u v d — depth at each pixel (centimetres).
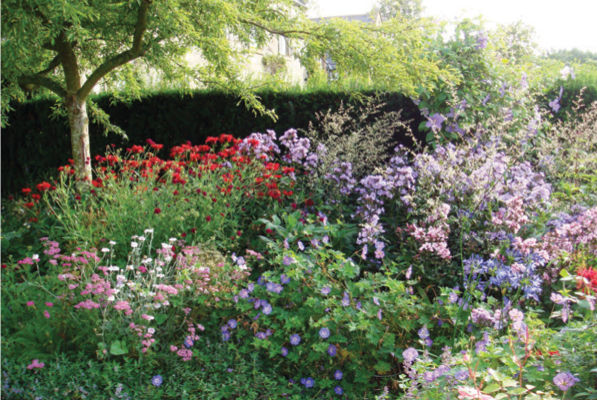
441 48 532
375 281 308
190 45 469
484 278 354
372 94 589
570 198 424
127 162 472
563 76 607
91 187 448
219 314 310
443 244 339
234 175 441
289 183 447
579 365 210
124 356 264
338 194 447
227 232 407
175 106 684
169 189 407
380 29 467
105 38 512
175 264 331
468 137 504
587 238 319
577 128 490
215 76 564
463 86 521
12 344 258
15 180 763
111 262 345
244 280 344
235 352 289
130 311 263
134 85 618
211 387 255
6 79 521
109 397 239
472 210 361
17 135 750
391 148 586
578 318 295
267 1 506
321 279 307
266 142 493
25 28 391
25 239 432
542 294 325
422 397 206
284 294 302
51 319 271
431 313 292
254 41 502
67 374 243
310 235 375
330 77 591
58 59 535
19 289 294
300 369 280
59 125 735
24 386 234
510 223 332
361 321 269
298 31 470
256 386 261
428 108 523
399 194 415
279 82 584
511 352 223
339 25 459
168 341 291
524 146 498
